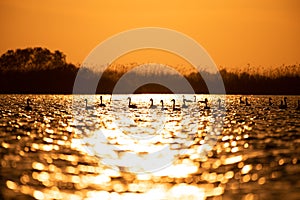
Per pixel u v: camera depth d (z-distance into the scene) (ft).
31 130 403.13
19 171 230.07
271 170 228.02
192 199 185.47
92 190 200.34
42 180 214.69
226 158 263.29
